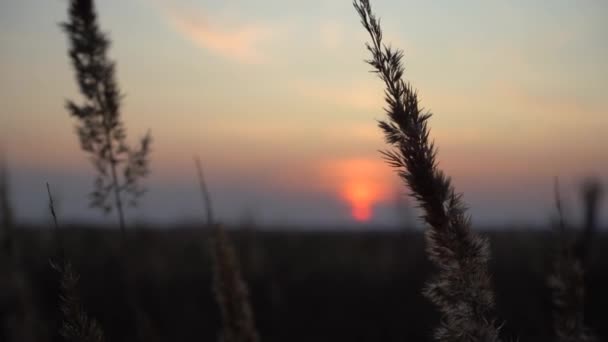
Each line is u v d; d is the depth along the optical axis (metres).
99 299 12.23
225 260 3.48
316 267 22.67
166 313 14.20
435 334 1.71
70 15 4.28
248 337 3.41
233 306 3.43
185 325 13.46
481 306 1.66
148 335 4.75
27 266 12.41
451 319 1.67
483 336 1.63
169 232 27.72
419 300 15.12
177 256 21.83
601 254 13.26
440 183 1.66
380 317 14.48
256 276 18.31
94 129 4.23
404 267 18.61
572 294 2.43
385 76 1.74
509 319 10.46
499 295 12.61
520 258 16.31
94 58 4.30
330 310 15.64
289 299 17.20
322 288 18.59
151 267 17.34
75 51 4.27
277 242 31.20
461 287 1.66
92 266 16.09
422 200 1.68
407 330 13.17
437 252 1.68
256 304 16.30
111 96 4.29
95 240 19.70
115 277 14.15
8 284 7.67
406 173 1.70
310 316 15.24
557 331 2.45
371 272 19.50
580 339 2.40
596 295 10.28
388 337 13.16
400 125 1.71
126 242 4.53
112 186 4.29
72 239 19.25
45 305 8.64
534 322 10.05
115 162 4.31
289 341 13.66
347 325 14.13
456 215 1.68
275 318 15.34
